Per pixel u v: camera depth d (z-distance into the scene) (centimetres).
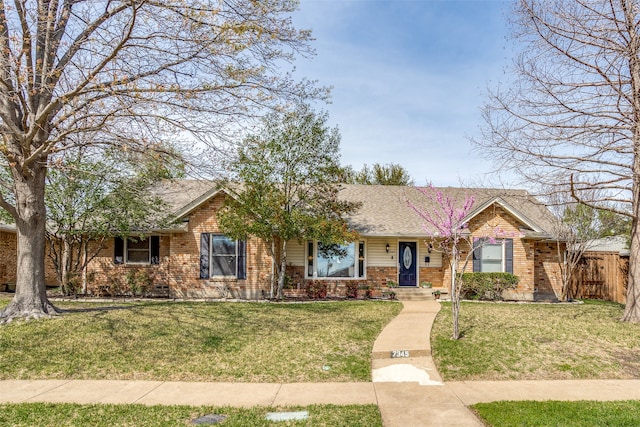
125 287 1895
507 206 1892
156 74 1018
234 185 1653
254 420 599
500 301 1808
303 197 1705
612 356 908
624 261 1938
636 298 1219
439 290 1873
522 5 1098
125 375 805
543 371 835
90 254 1934
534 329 1121
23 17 930
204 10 883
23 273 1168
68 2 992
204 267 1806
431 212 2059
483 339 1026
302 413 628
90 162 1476
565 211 1930
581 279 2050
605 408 639
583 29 1074
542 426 572
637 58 1015
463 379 799
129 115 982
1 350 901
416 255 1973
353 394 716
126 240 1936
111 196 1603
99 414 619
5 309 1141
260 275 1809
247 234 1697
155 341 992
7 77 1004
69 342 965
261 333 1084
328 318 1276
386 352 922
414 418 612
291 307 1470
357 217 2016
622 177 1116
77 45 1002
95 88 942
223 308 1409
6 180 1373
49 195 1598
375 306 1522
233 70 998
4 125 1120
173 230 1775
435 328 1153
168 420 600
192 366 851
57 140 1006
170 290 1803
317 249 1920
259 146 1452
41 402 667
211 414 624
